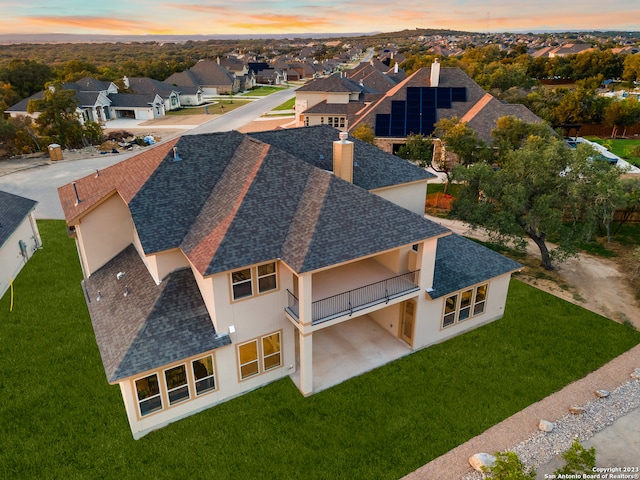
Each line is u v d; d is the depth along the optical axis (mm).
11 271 24656
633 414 15859
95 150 57781
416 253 18578
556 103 63844
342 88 61312
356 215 16297
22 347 19250
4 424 15352
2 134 54281
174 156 18844
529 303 22750
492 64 78750
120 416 15703
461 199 26109
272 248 15383
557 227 22969
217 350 15539
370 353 19203
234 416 15820
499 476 11172
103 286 19328
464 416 15812
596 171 23797
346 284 18453
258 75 141875
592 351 19188
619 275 25469
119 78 95750
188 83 103312
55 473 13594
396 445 14656
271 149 18484
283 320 16781
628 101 61375
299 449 14469
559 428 15289
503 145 34656
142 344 14789
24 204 27891
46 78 85375
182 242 16328
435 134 43844
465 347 19562
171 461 14023
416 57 109875
